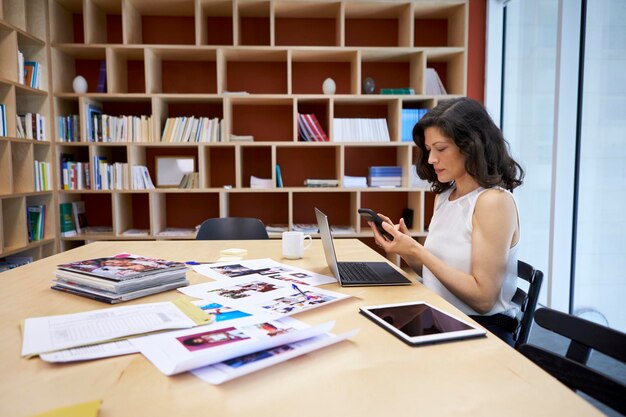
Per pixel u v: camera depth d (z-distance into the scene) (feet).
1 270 8.91
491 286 3.75
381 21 11.69
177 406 1.84
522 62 10.67
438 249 4.50
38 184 9.78
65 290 3.62
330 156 11.94
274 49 10.37
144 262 3.94
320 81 11.75
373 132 10.89
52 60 10.10
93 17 10.43
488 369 2.20
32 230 9.86
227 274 4.27
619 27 7.91
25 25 9.45
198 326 2.73
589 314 8.73
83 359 2.26
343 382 2.06
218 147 11.62
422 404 1.87
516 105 10.96
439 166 4.41
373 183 11.05
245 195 11.90
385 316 2.96
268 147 11.72
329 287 3.84
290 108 11.75
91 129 10.33
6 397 1.91
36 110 10.11
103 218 11.65
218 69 10.28
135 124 10.35
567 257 8.87
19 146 9.48
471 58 11.60
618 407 2.02
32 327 2.68
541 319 2.75
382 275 4.21
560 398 1.92
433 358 2.34
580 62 8.55
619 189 8.13
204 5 10.51
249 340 2.49
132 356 2.32
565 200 8.78
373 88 11.00
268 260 5.03
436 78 11.00
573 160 8.71
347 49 10.47
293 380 2.09
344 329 2.77
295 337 2.39
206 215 11.84
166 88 11.44
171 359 2.25
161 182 11.55
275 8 10.80
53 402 1.87
